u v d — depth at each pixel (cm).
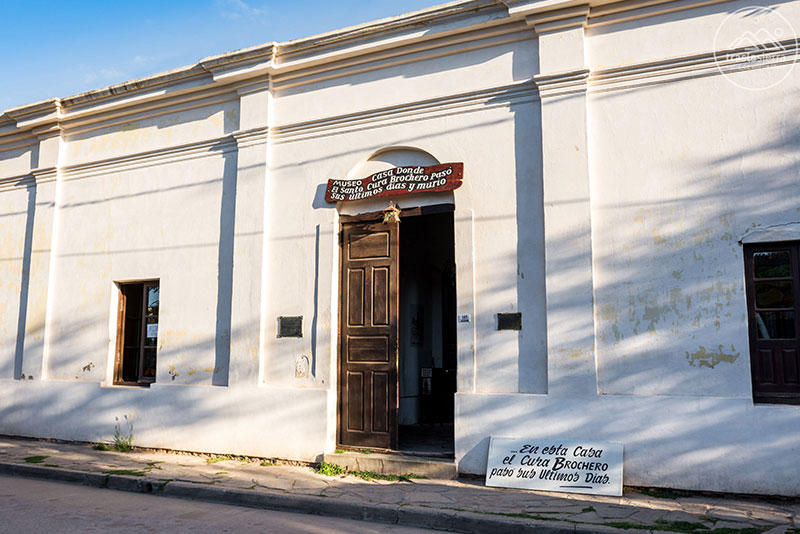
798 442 569
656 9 670
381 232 785
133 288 967
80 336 959
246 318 823
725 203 625
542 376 669
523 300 688
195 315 872
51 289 992
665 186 648
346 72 818
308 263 806
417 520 559
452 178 729
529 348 679
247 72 850
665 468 608
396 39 773
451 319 1169
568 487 619
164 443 855
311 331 791
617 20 685
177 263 898
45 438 952
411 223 1056
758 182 616
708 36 649
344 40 801
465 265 718
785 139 611
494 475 652
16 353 1013
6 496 649
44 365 975
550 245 675
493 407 679
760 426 582
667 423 612
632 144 666
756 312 612
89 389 926
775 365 601
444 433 907
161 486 674
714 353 610
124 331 955
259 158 848
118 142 977
